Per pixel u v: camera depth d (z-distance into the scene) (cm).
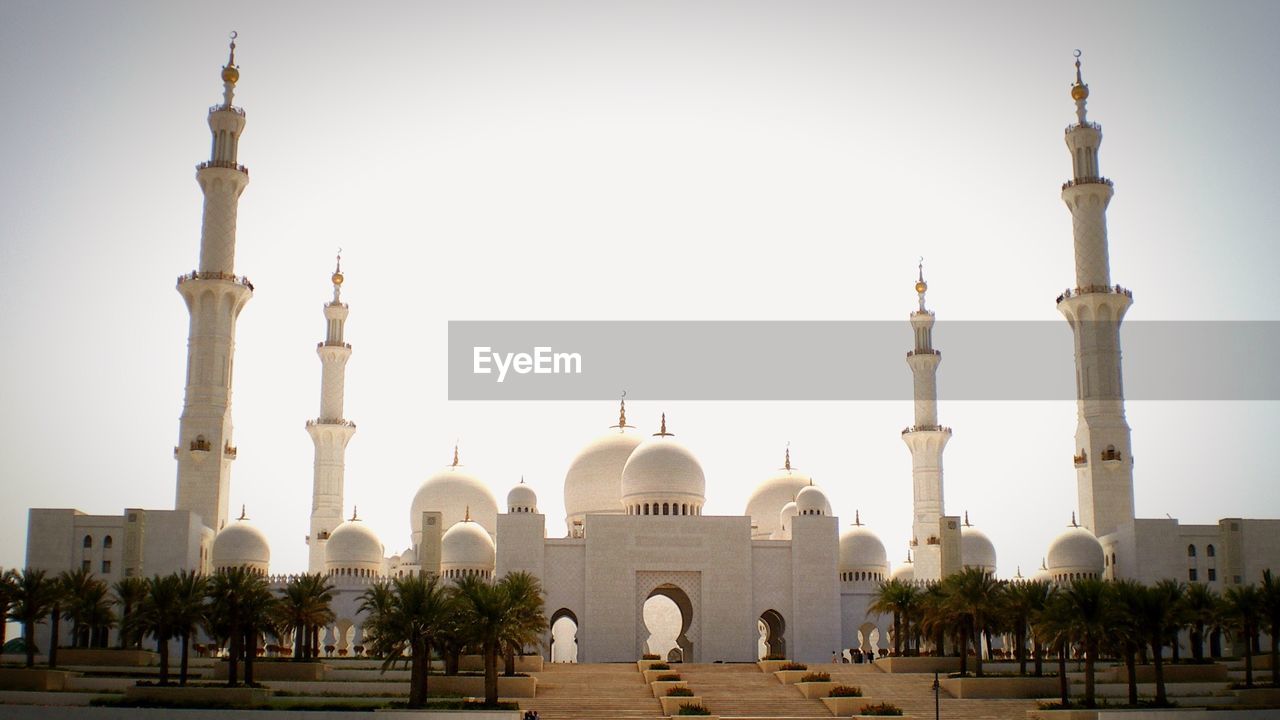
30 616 10156
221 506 13912
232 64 14762
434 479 16500
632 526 14025
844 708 9438
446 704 9025
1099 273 14525
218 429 13838
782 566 14150
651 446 14712
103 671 10606
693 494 14512
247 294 14250
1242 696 9519
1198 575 13238
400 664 11081
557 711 9444
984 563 15400
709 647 13800
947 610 10862
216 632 9712
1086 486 14312
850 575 15100
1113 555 13838
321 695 9888
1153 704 9419
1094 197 14675
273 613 9988
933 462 16250
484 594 9400
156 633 9512
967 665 11488
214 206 14238
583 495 15500
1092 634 9288
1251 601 9919
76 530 12812
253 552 13875
